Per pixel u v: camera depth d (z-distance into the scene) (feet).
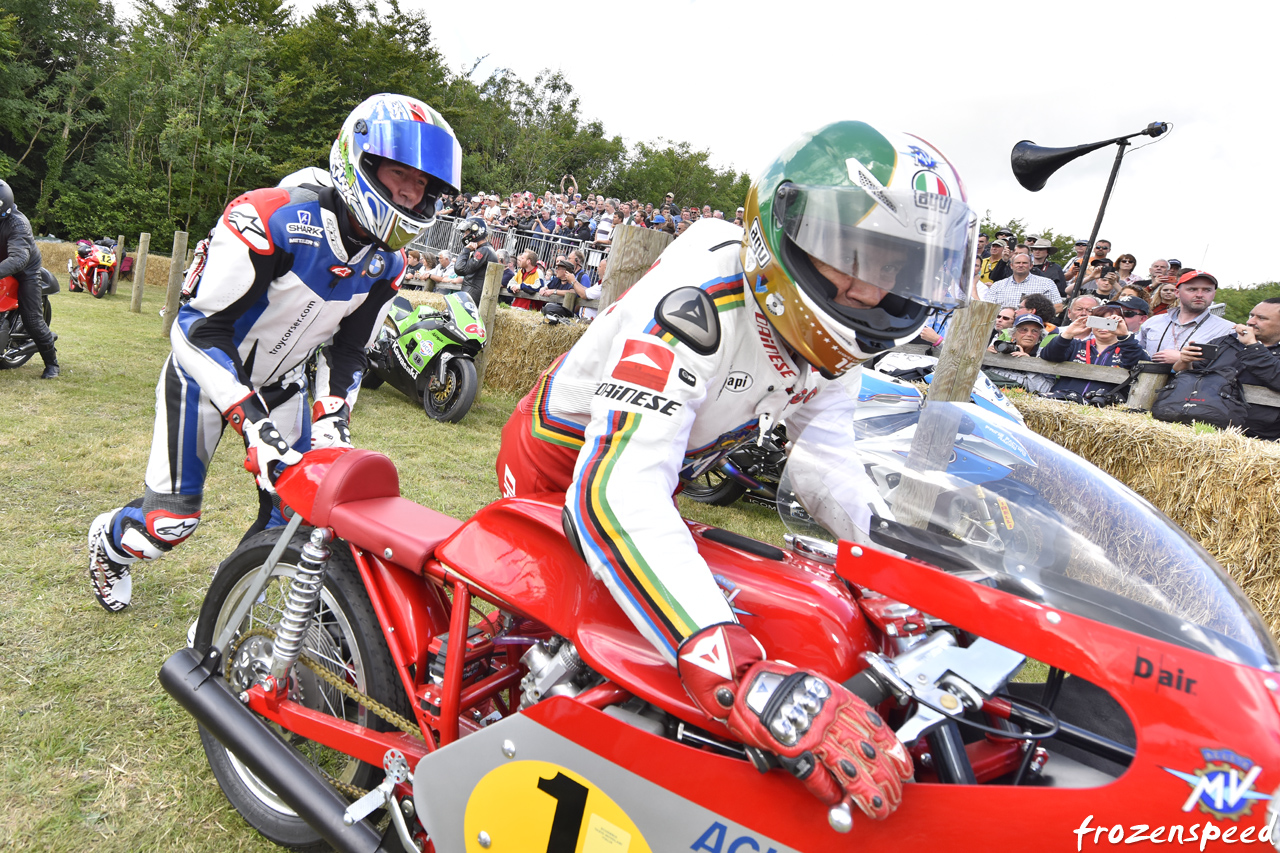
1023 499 4.10
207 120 83.05
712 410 4.32
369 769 5.30
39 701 6.84
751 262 3.98
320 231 6.65
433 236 52.03
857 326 3.78
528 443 5.18
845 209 3.63
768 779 3.51
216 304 6.43
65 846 5.37
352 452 5.62
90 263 41.81
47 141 103.09
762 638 4.05
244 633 5.90
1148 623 3.39
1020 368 20.47
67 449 13.55
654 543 3.60
